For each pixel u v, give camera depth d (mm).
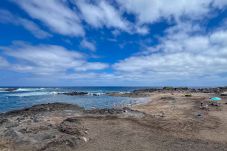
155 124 15680
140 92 70500
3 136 11641
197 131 13648
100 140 11648
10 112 22734
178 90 75000
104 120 17203
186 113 21000
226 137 12352
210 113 20719
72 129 12922
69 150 9984
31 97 54375
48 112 22453
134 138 12094
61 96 58750
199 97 42000
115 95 60781
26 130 12805
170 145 10875
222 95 45812
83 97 54906
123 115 19547
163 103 32719
